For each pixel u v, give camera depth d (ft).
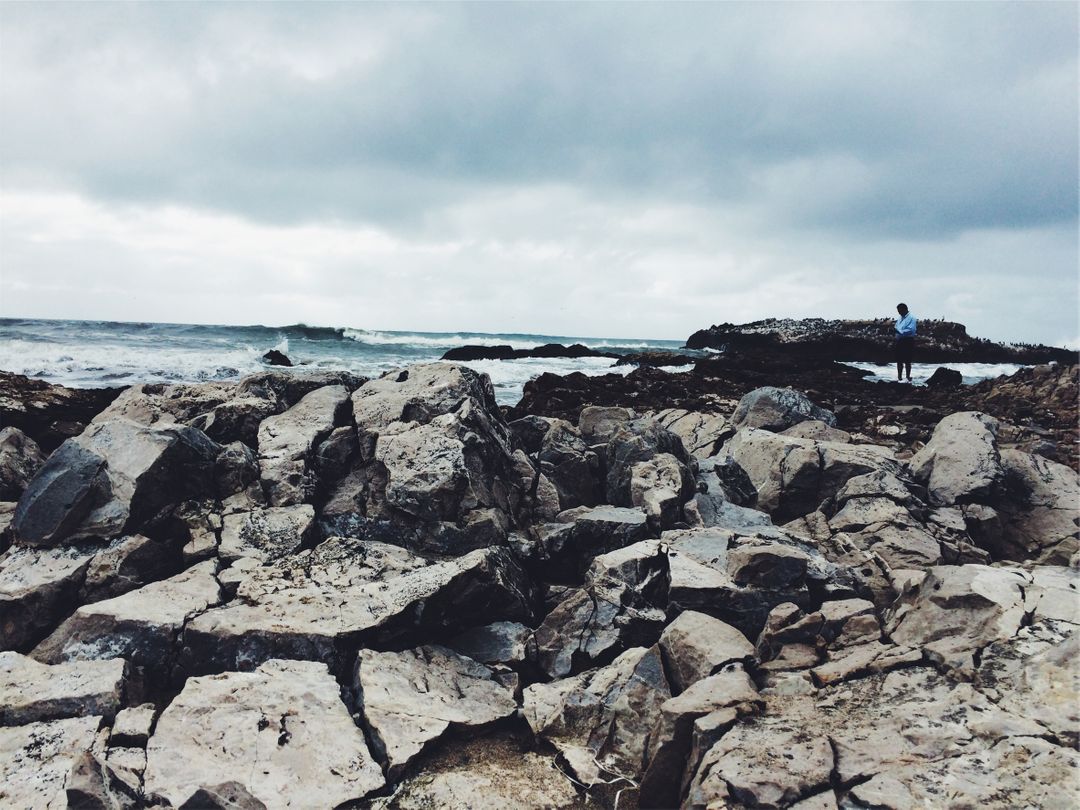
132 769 14.10
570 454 29.89
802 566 19.81
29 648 19.57
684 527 25.46
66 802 13.12
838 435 37.68
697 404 55.47
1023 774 11.70
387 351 109.09
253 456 26.08
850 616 17.58
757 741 13.43
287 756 14.70
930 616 16.40
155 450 23.22
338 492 25.88
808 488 30.12
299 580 20.61
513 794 14.79
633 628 19.60
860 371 89.97
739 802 12.21
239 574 20.93
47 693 16.08
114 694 16.28
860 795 11.89
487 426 27.45
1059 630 14.88
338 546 22.57
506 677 18.88
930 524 25.91
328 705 16.19
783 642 17.29
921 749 12.70
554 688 18.03
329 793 14.05
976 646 14.97
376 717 15.96
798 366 86.07
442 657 19.12
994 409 51.11
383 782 14.58
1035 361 137.59
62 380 56.08
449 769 15.47
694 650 16.81
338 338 139.64
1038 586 16.39
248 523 23.35
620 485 28.94
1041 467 29.63
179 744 14.70
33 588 19.77
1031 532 27.14
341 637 18.16
